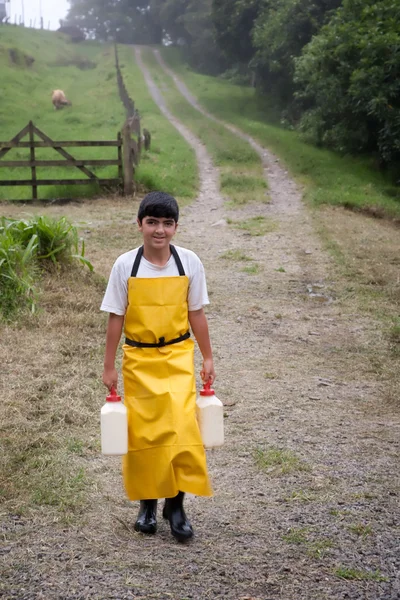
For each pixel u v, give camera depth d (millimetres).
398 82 17516
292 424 4754
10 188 15258
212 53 52656
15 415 4605
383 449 4383
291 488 3846
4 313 6656
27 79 40938
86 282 7922
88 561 3066
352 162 19906
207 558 3115
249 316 7438
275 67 28625
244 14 33250
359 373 5801
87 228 11336
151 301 3109
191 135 25500
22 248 7801
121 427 3051
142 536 3314
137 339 3145
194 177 17375
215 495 3768
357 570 3035
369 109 18156
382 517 3529
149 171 15727
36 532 3307
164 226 3090
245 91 40188
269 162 20203
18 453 4082
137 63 55062
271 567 3055
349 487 3863
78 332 6410
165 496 3053
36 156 20062
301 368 5906
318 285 8648
